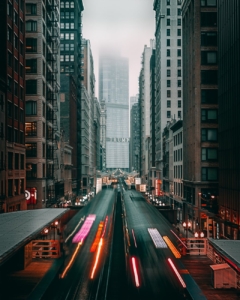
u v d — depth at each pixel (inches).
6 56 2075.5
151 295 998.4
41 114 2775.6
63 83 4475.9
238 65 2000.5
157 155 5797.2
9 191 2134.6
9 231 977.5
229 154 2159.2
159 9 5344.5
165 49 5216.5
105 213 2522.1
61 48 5521.7
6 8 2096.5
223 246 982.4
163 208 3004.4
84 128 5856.3
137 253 1409.9
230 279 1088.2
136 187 5925.2
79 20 5885.8
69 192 4210.1
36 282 1122.0
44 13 2940.5
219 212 2347.4
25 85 2667.3
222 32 2345.0
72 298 985.5
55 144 3334.2
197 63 2866.6
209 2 2898.6
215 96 2849.4
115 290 1045.2
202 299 970.1
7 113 2084.2
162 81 5211.6
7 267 1232.2
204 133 2839.6
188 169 3127.5
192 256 1457.9
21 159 2388.0
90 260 1359.5
